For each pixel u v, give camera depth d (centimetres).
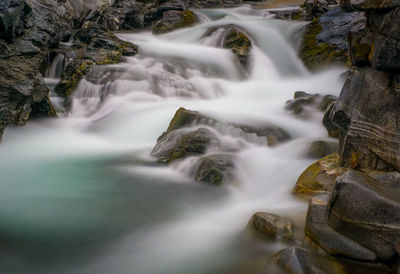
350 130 590
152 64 1641
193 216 669
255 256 532
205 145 904
